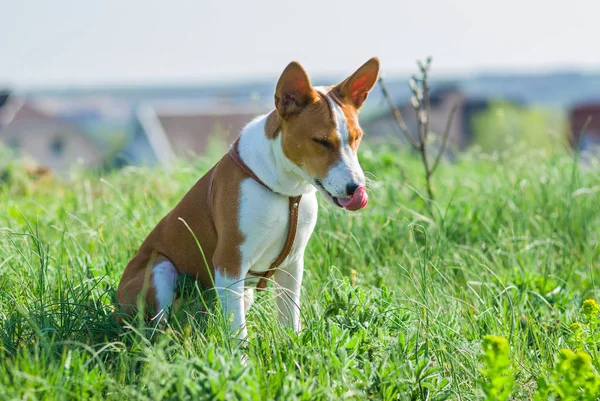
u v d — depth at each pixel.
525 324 5.88
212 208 5.57
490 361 4.22
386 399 4.46
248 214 5.26
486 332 5.48
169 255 5.88
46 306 5.31
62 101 70.69
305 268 6.69
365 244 7.12
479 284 6.33
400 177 8.85
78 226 7.67
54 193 10.24
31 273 5.91
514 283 6.47
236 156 5.38
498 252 7.02
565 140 9.79
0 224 7.58
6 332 5.19
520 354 5.23
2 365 4.56
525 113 42.50
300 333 5.17
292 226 5.39
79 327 5.32
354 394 4.40
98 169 10.88
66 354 4.72
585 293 6.55
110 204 7.96
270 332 5.13
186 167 10.09
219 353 4.53
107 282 6.29
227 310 5.26
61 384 4.22
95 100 70.94
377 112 17.58
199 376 4.35
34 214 8.20
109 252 6.80
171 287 5.75
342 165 5.00
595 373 4.56
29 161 12.55
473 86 65.31
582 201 8.22
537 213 7.99
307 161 5.09
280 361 4.63
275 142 5.19
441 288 6.26
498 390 4.21
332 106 5.11
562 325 5.69
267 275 5.69
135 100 70.25
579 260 7.39
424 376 4.61
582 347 5.13
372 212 7.62
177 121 37.12
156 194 8.81
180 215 5.82
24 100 54.62
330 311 5.44
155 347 4.71
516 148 9.78
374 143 10.29
